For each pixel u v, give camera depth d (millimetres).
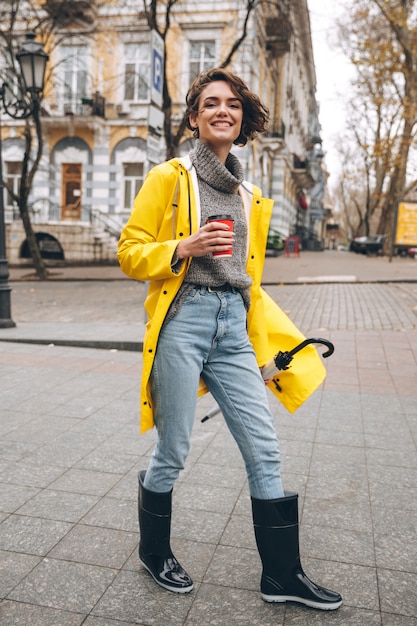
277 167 30062
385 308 10516
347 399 5254
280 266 20531
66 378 5988
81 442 4137
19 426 4473
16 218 24219
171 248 2084
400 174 27250
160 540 2424
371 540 2807
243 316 2334
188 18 22562
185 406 2250
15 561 2604
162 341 2229
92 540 2791
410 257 28641
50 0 20062
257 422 2285
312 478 3541
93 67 23797
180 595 2363
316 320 9445
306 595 2270
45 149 24484
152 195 2227
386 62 22281
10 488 3369
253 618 2221
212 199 2240
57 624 2172
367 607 2287
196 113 2328
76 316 10688
